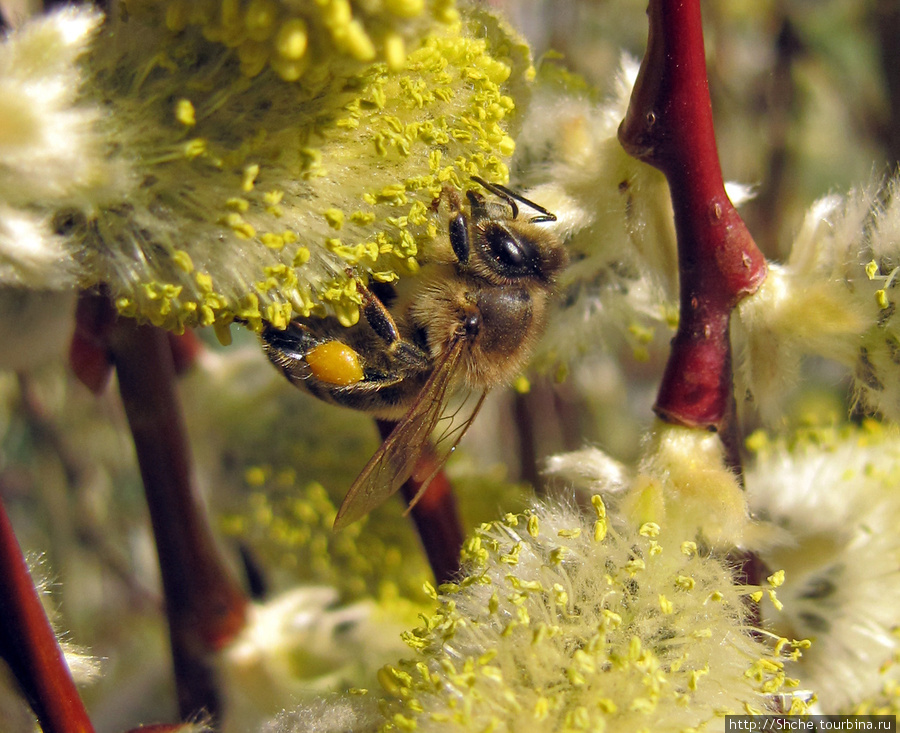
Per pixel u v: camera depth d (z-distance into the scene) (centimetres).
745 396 9
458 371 9
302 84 8
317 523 10
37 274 8
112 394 12
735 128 12
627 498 8
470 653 8
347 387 9
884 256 8
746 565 9
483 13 8
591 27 11
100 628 12
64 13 8
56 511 12
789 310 8
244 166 8
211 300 8
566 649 8
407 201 8
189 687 9
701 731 8
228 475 10
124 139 8
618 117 9
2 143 7
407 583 10
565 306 9
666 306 9
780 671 8
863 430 9
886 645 9
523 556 8
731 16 12
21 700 8
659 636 8
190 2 8
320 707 8
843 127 12
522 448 11
